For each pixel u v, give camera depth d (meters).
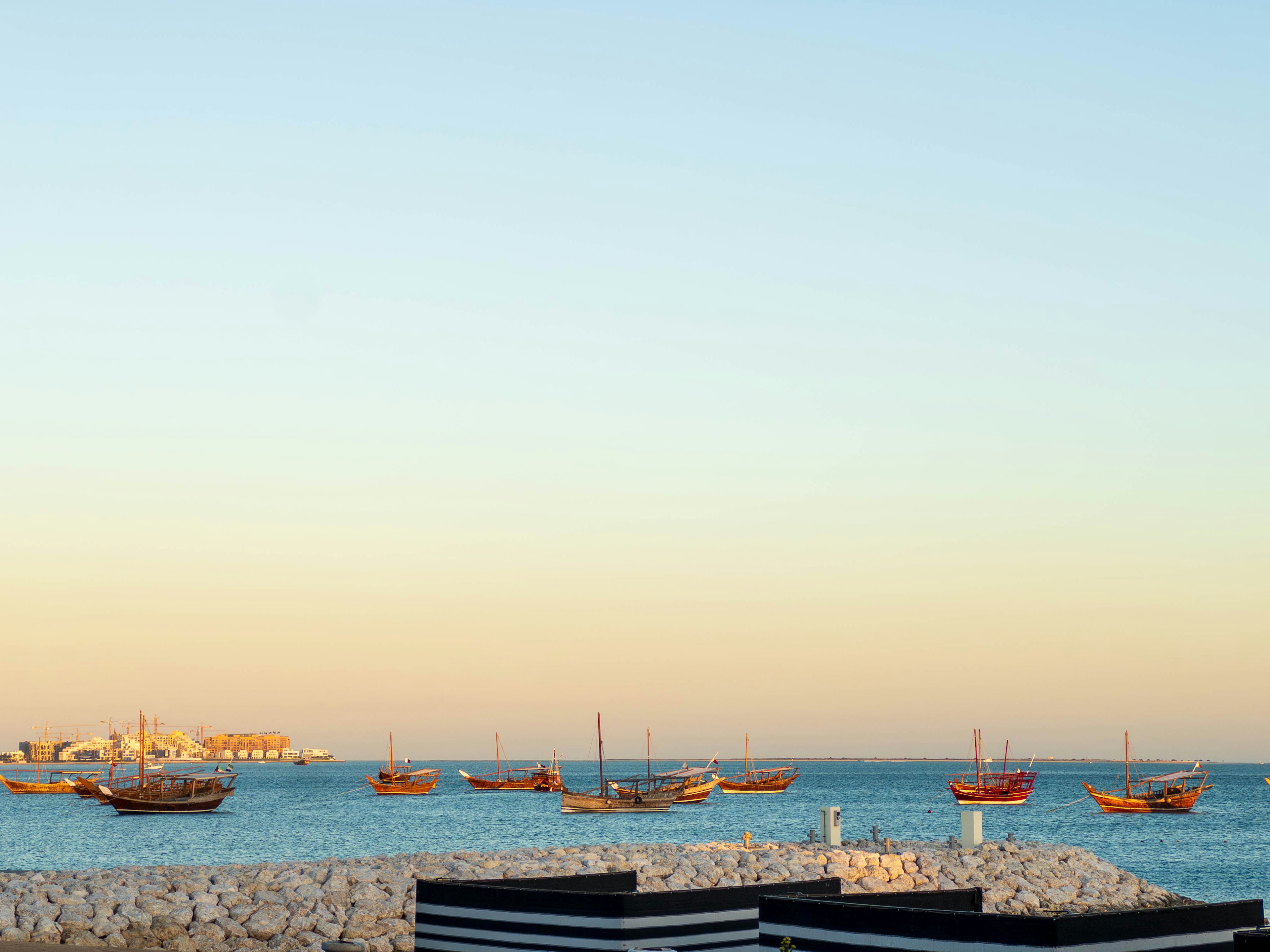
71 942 36.06
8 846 106.50
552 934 23.03
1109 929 19.09
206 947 37.34
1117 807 169.38
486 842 108.31
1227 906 20.23
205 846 106.25
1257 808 194.88
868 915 20.31
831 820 54.38
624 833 120.19
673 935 23.12
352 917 39.34
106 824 144.25
